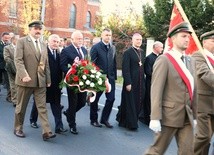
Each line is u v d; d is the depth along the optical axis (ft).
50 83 21.42
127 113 24.93
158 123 13.35
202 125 16.78
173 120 13.55
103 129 24.81
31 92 21.04
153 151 13.99
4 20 123.44
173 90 13.66
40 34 21.08
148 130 25.22
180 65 13.70
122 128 25.36
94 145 21.16
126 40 82.94
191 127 13.69
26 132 22.88
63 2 140.77
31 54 20.56
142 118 27.43
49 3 136.05
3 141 20.79
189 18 59.88
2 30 123.95
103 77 22.31
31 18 102.06
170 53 13.85
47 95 22.76
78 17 146.20
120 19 85.35
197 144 16.83
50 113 28.89
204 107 16.74
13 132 22.67
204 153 17.06
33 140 21.30
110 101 25.04
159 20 63.26
